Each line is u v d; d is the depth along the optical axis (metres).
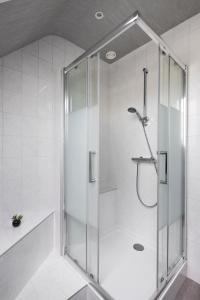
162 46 1.33
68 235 1.76
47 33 1.82
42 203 1.84
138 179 2.14
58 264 1.63
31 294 1.31
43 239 1.66
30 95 1.75
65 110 1.76
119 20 1.65
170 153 1.46
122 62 2.32
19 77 1.68
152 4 1.47
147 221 2.05
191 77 1.62
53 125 1.91
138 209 2.15
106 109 2.45
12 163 1.64
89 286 1.39
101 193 2.19
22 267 1.35
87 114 1.51
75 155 1.64
